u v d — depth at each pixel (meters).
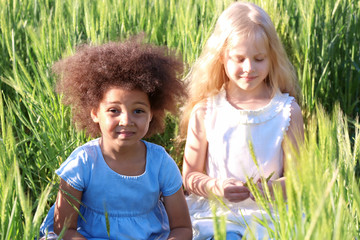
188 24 3.16
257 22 2.24
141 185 1.93
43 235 2.00
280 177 2.28
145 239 1.95
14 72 2.64
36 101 2.59
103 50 1.86
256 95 2.36
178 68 2.02
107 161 1.91
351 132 3.03
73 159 1.92
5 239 1.56
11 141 1.85
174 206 1.99
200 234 2.13
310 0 3.21
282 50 2.34
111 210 1.93
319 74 3.16
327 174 1.49
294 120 2.28
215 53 2.34
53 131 2.53
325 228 1.24
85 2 3.20
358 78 3.21
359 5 3.41
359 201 1.55
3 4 3.41
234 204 2.22
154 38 3.25
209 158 2.36
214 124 2.34
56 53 2.88
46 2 3.72
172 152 2.73
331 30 3.23
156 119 2.00
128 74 1.77
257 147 2.26
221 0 3.25
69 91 1.94
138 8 3.53
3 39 3.16
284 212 1.42
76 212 1.90
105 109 1.81
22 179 2.15
